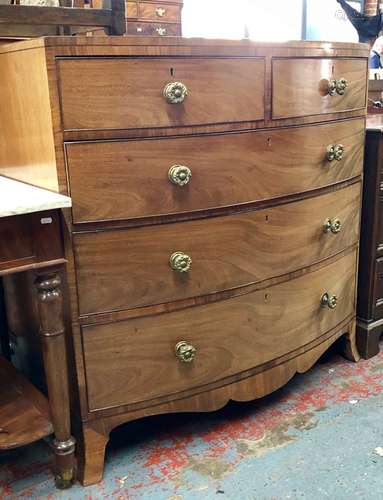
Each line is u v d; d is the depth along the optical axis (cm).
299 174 151
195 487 135
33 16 132
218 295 143
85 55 113
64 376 127
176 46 121
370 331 193
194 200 132
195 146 129
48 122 115
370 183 182
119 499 132
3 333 177
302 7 267
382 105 236
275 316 156
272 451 148
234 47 128
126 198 124
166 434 157
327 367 191
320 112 152
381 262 189
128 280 129
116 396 135
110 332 131
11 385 149
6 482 139
